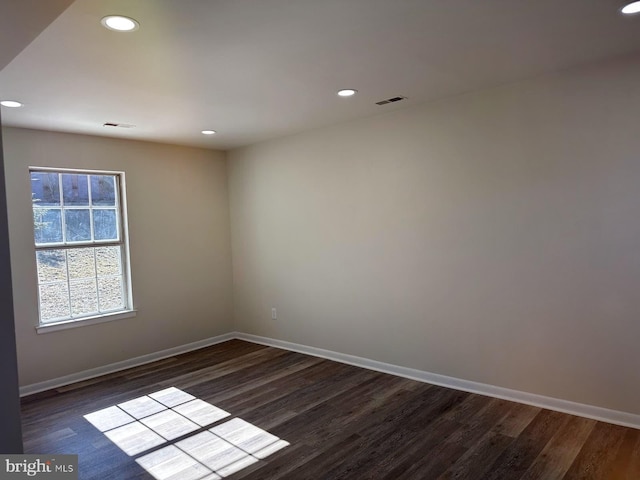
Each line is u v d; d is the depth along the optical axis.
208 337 5.44
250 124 4.25
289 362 4.65
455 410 3.31
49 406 3.64
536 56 2.74
